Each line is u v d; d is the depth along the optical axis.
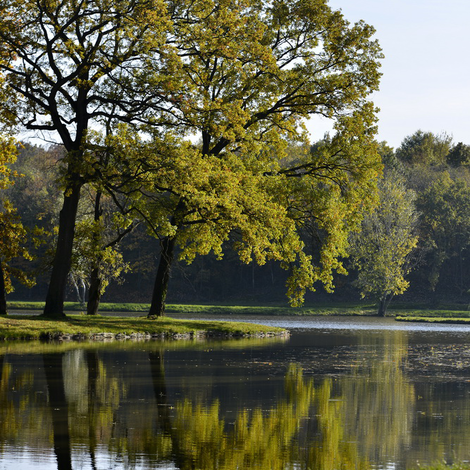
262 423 24.75
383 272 135.25
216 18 57.41
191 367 40.72
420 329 94.69
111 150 56.03
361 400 29.95
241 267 190.75
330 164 69.56
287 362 45.03
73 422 24.31
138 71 57.81
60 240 62.28
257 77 66.81
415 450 21.19
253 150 67.06
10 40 54.69
